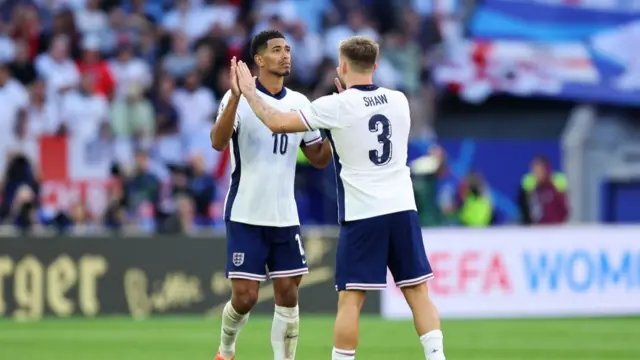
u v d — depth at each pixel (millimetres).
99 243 51438
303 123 26359
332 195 62500
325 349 39344
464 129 71875
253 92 26703
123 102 64125
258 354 37875
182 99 65188
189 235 51938
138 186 58781
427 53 71438
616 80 73000
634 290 54375
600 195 71812
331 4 71875
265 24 68562
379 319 51312
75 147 63219
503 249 53281
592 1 73812
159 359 36656
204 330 45812
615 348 40750
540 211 61469
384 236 26391
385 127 26484
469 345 41469
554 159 71312
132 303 51531
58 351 38844
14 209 57094
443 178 66188
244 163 28750
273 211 28672
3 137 62969
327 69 65812
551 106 72875
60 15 67938
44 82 64875
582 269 53938
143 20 68938
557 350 40062
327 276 52250
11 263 50969
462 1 73375
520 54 72250
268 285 51812
